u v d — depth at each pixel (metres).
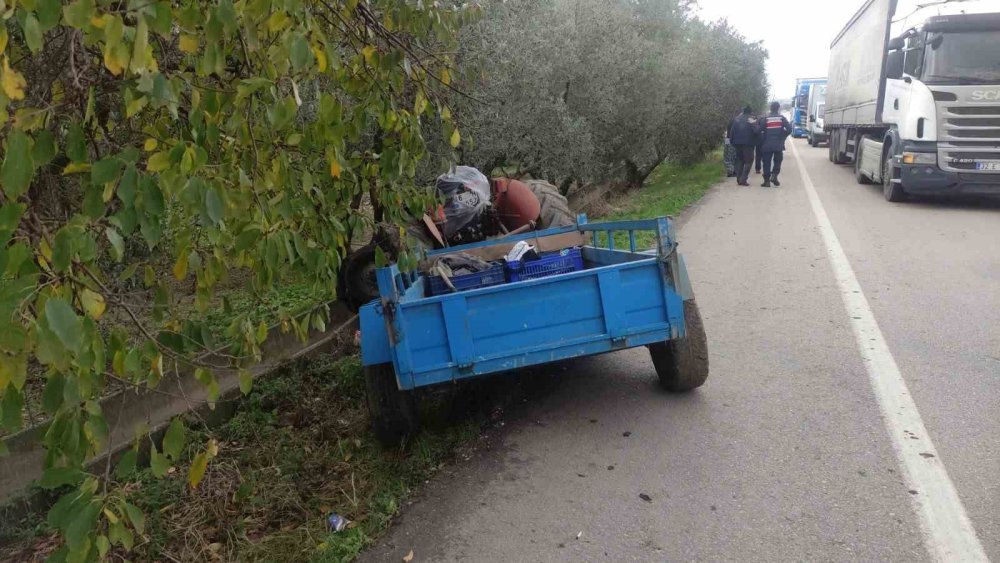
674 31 19.52
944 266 8.30
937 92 12.52
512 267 5.65
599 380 5.48
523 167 11.52
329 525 3.78
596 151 13.31
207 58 2.24
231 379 5.62
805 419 4.49
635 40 14.09
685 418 4.66
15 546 3.84
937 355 5.40
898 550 3.14
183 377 5.12
